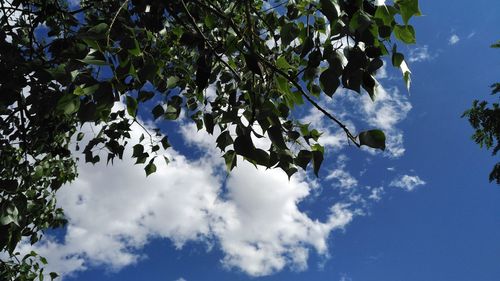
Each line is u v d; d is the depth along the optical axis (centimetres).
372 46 133
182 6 186
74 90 138
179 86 291
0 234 143
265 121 153
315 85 202
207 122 178
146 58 176
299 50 227
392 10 133
